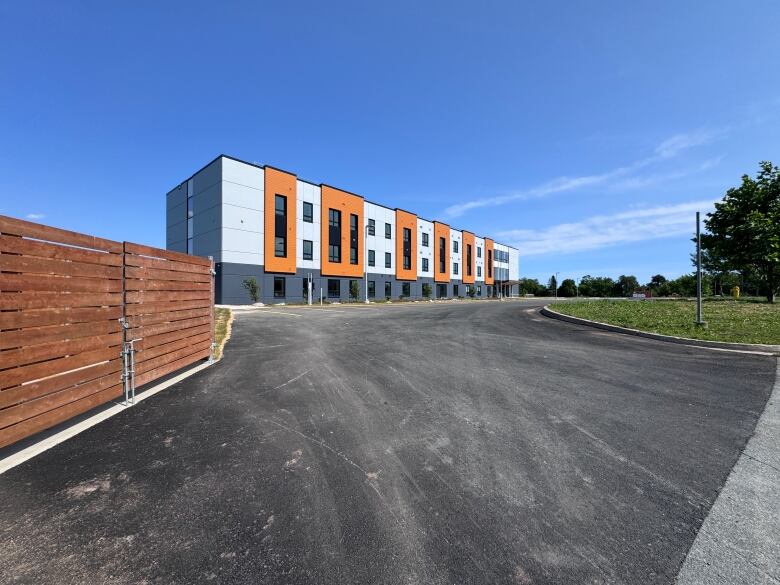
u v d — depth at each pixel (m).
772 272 21.62
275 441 3.90
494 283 64.94
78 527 2.52
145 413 4.73
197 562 2.21
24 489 2.99
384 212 43.22
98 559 2.24
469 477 3.17
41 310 4.00
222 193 28.64
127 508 2.74
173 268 6.65
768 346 8.54
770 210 21.41
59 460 3.48
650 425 4.29
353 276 38.94
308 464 3.41
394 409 4.84
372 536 2.44
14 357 3.67
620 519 2.60
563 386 5.86
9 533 2.46
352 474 3.23
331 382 6.11
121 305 5.27
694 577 2.08
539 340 10.36
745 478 3.13
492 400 5.18
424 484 3.06
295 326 13.84
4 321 3.57
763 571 2.12
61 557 2.25
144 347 5.79
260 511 2.71
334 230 37.09
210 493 2.94
